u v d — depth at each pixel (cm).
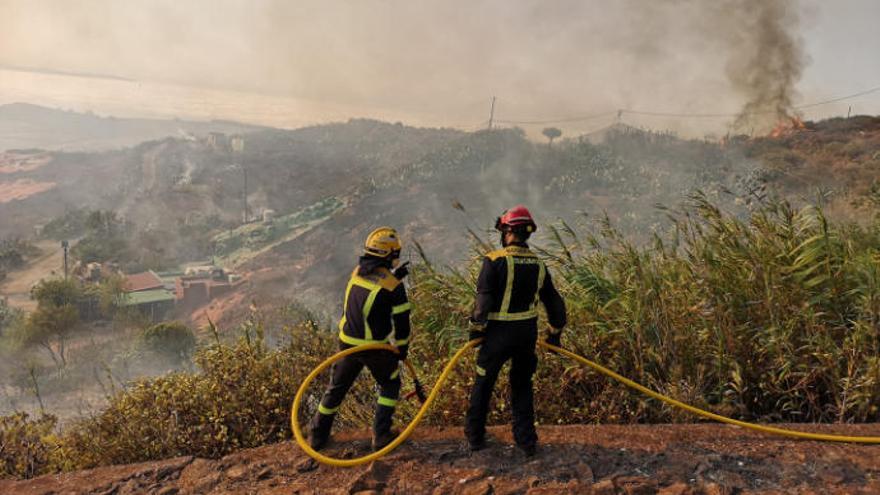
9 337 6838
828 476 366
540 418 508
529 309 394
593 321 529
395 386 432
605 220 600
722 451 400
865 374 452
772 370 489
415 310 597
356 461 407
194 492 416
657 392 489
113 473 458
